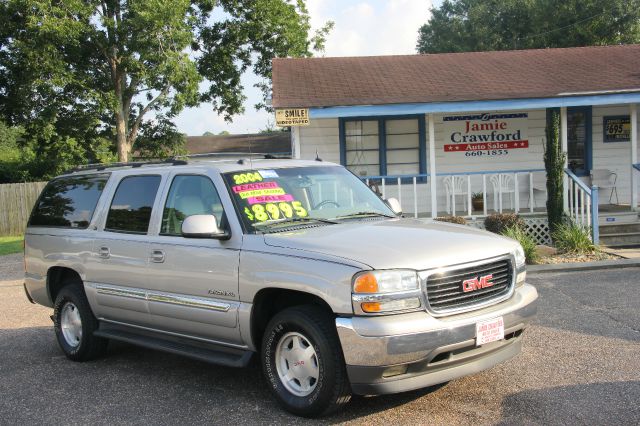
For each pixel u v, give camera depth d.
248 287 4.65
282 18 26.95
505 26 44.84
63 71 20.91
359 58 17.92
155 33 21.27
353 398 4.79
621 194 15.09
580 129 15.05
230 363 4.80
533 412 4.36
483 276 4.43
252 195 5.11
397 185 14.98
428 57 17.84
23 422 4.64
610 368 5.20
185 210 5.35
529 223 13.59
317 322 4.27
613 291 8.17
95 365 6.16
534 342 6.05
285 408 4.52
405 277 4.08
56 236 6.54
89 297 6.09
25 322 8.23
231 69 27.88
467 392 4.80
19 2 19.73
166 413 4.71
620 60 16.09
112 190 6.15
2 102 23.39
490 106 13.14
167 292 5.30
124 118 25.42
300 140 15.04
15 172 27.86
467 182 14.02
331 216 5.36
